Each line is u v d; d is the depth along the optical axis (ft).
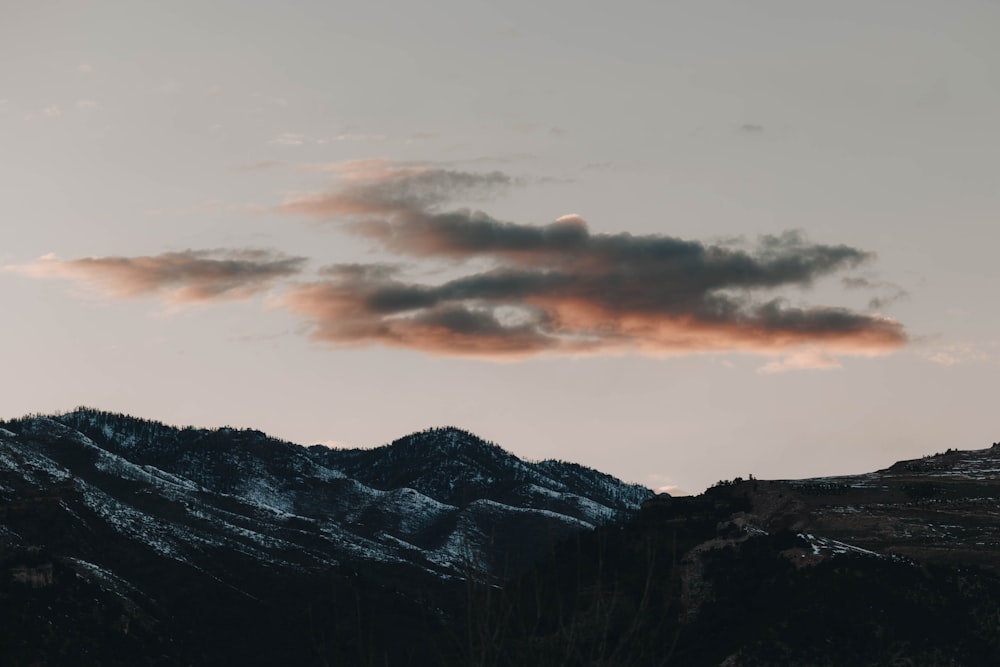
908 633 408.05
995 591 431.84
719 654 412.36
